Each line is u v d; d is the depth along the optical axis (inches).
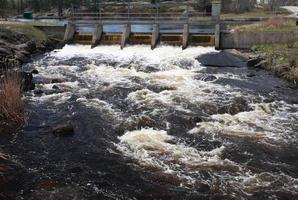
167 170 495.2
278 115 702.5
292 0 2859.3
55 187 457.4
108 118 682.8
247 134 610.5
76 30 1581.0
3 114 660.7
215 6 1385.3
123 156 535.5
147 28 1878.7
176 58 1195.9
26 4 3157.0
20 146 570.9
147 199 435.2
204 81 949.2
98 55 1290.6
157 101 774.5
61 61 1207.6
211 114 705.0
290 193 442.6
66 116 692.7
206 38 1366.9
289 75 949.8
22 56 1203.9
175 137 599.2
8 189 452.1
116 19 1524.4
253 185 459.5
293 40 1217.4
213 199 432.8
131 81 944.9
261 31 1270.9
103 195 442.0
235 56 1176.2
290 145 573.0
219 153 542.9
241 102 765.3
